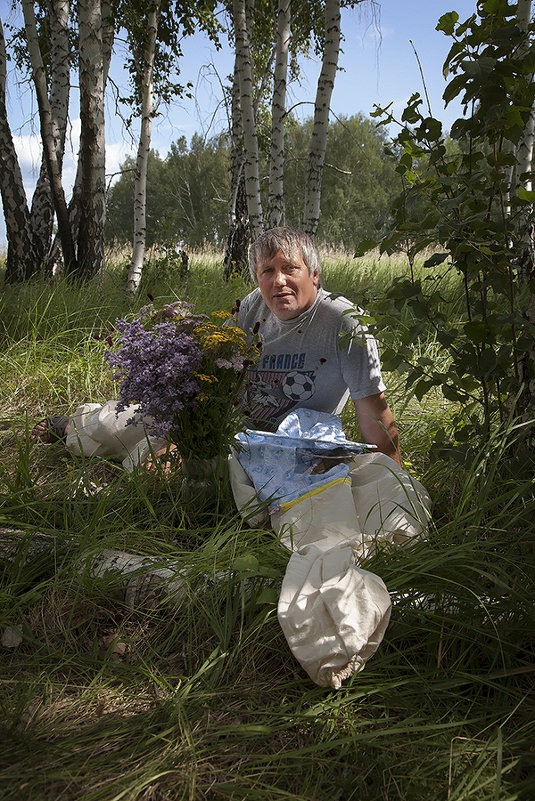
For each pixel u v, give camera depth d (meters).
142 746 1.43
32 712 1.58
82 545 2.10
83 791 1.31
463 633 1.76
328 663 1.58
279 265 2.48
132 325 2.31
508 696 1.63
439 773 1.38
